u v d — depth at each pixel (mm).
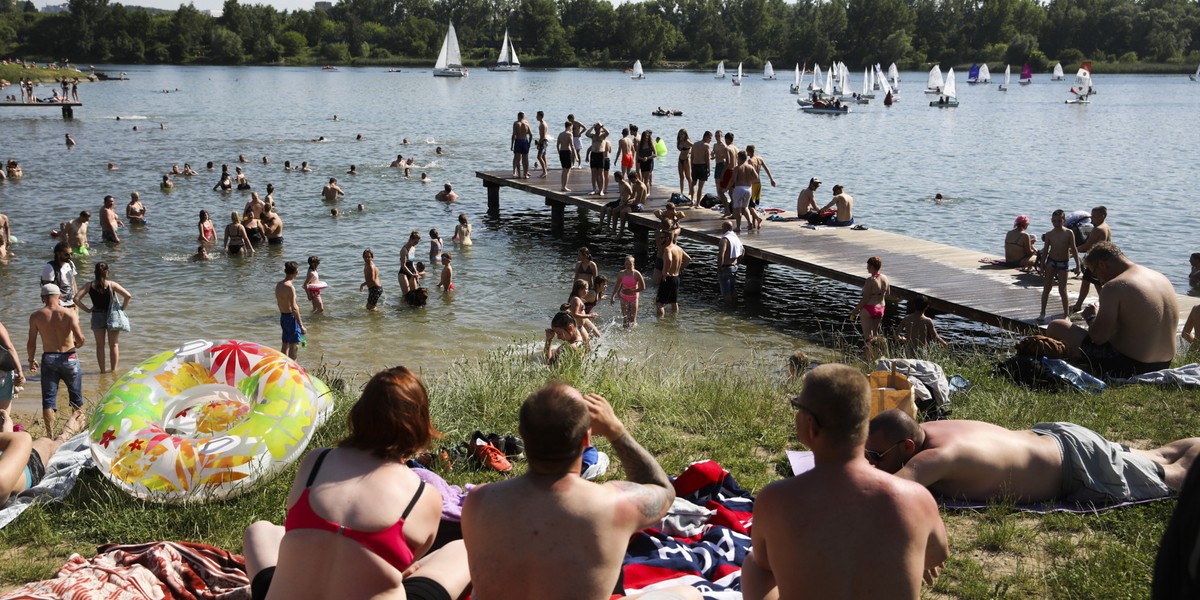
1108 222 27703
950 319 16688
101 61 170500
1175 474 6090
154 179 33031
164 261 21016
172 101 77125
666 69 176750
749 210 20266
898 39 163500
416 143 46875
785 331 16078
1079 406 7996
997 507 5754
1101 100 90250
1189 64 151750
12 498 6277
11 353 9883
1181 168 39719
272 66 173875
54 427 10484
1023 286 15484
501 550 3256
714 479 5887
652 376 9953
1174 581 2582
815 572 3215
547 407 3268
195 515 6184
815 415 3273
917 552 3205
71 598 4492
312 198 29812
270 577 4156
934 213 29016
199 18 175625
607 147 24672
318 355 14445
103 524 6031
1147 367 9016
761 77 150500
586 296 16375
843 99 92875
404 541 3521
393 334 15719
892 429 5852
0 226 21016
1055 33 163625
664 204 23688
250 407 7102
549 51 183500
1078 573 4949
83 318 15984
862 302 14430
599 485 3385
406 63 181125
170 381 7285
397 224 26078
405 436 3635
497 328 16125
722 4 189750
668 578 4730
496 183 27781
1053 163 41469
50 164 36375
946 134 55625
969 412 7926
